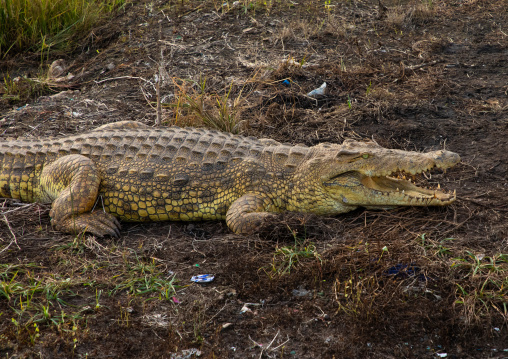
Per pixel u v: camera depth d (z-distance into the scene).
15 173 5.66
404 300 3.93
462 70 8.61
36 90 8.88
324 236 4.78
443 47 9.48
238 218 4.96
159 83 7.21
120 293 4.20
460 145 6.58
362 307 3.80
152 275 4.37
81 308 3.99
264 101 7.84
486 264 4.14
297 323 3.82
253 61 9.15
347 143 5.33
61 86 8.93
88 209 5.23
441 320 3.74
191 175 5.30
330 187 5.12
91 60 9.86
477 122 7.06
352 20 10.78
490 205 5.16
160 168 5.36
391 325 3.73
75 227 5.02
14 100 8.53
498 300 3.84
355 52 9.42
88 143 5.66
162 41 10.04
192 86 8.05
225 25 10.61
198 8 11.48
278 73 8.51
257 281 4.26
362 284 4.04
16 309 3.96
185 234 5.16
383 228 4.86
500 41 9.59
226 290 4.18
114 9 11.87
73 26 10.95
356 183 5.06
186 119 6.98
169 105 7.46
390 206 5.12
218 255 4.65
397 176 5.41
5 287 4.08
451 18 10.78
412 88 8.10
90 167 5.31
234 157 5.37
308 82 8.34
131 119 7.49
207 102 7.28
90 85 8.94
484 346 3.56
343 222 5.12
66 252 4.74
